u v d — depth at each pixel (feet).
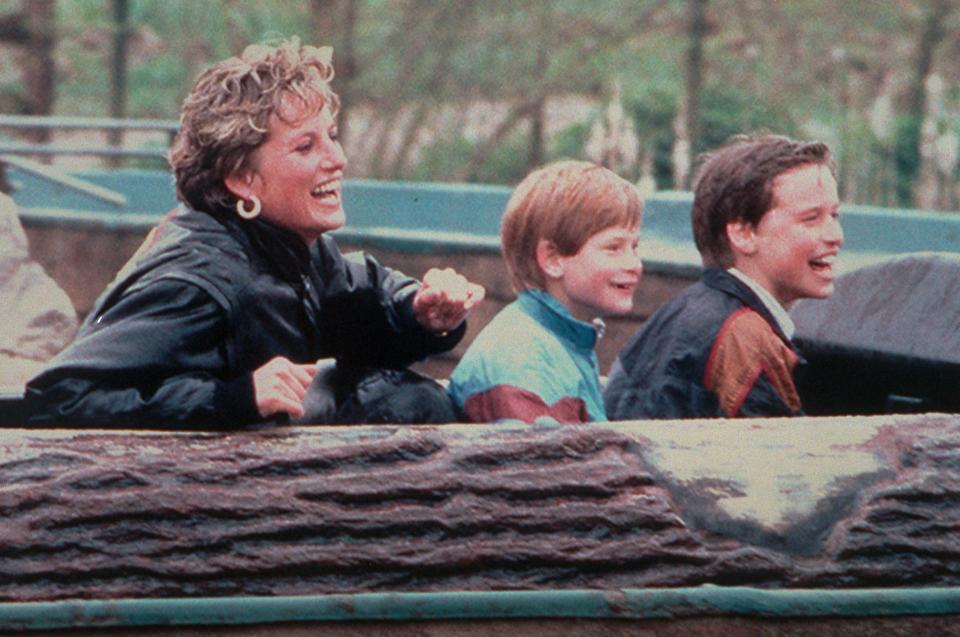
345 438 23.95
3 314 71.31
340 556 22.77
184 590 22.29
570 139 188.44
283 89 27.78
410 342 30.76
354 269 30.60
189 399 25.22
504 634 22.88
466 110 187.11
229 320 26.78
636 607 23.02
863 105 181.06
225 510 22.84
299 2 200.44
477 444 24.12
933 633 23.94
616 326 68.54
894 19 184.55
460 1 183.83
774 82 180.14
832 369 37.96
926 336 35.70
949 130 155.53
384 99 185.06
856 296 37.29
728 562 23.58
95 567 22.21
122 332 25.91
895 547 24.13
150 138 200.44
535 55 184.55
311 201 28.07
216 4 207.00
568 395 31.71
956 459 25.27
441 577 22.91
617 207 32.71
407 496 23.39
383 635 22.61
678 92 181.37
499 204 92.94
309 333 28.76
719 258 34.68
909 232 79.20
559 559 23.24
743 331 33.04
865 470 24.91
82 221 89.97
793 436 25.34
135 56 209.46
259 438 23.84
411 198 93.97
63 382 25.70
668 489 24.16
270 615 22.27
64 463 22.99
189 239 27.35
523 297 32.94
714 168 34.60
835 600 23.53
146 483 22.89
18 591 21.99
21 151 88.07
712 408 33.01
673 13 185.68
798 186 33.88
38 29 200.75
